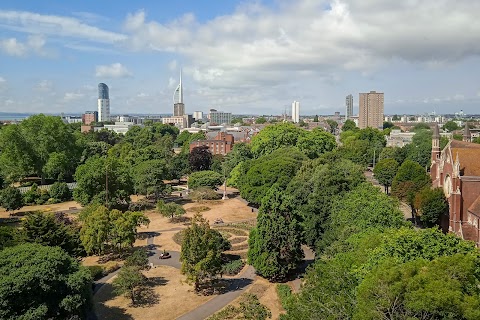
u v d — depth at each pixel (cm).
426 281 2997
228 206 12212
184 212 10650
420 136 17762
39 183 14938
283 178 10944
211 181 13462
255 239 6800
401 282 2994
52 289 4469
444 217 8225
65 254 4994
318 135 16888
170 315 5550
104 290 6338
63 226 7131
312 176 9131
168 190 12756
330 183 7919
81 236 7488
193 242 6125
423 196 8381
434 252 4003
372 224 5900
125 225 7569
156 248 8381
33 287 4303
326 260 5166
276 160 11581
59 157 14200
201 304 5862
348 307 3541
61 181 14900
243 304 5184
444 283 2930
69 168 15488
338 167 9556
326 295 3747
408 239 4097
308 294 3959
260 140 16288
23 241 6231
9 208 10731
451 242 4184
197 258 6122
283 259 6738
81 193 10738
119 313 5584
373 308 3052
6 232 6469
